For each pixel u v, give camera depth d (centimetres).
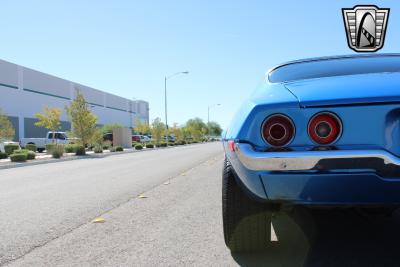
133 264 351
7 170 1706
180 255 371
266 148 265
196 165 1512
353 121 254
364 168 249
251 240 340
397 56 362
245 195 322
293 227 445
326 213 502
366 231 420
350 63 352
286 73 352
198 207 609
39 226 511
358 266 321
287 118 262
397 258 337
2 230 495
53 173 1384
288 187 264
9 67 6009
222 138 372
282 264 332
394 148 252
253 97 312
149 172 1260
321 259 341
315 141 257
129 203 665
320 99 257
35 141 3988
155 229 475
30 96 6475
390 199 260
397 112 253
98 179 1087
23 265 360
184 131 9181
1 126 2708
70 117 3425
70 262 364
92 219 545
